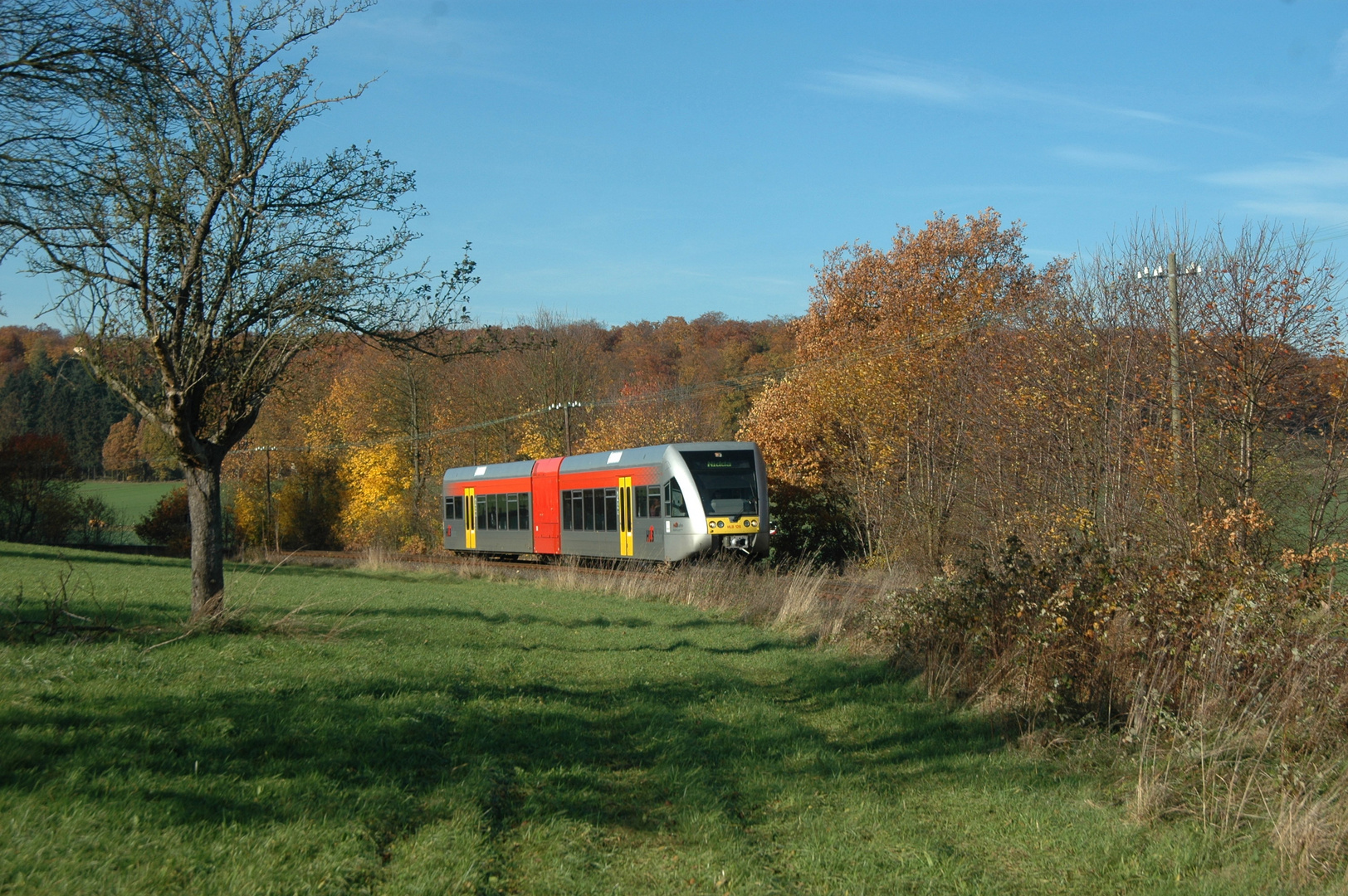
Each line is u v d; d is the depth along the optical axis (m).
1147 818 6.18
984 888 5.21
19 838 4.42
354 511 50.34
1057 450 18.55
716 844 5.62
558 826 5.68
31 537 46.62
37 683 7.27
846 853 5.64
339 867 4.61
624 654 12.09
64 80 8.65
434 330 11.66
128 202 9.94
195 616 10.90
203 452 11.09
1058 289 20.02
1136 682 8.20
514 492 33.03
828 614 14.93
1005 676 9.32
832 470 30.84
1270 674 7.49
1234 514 9.34
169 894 4.12
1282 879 5.26
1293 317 13.25
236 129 10.45
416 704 7.89
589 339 53.22
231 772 5.74
